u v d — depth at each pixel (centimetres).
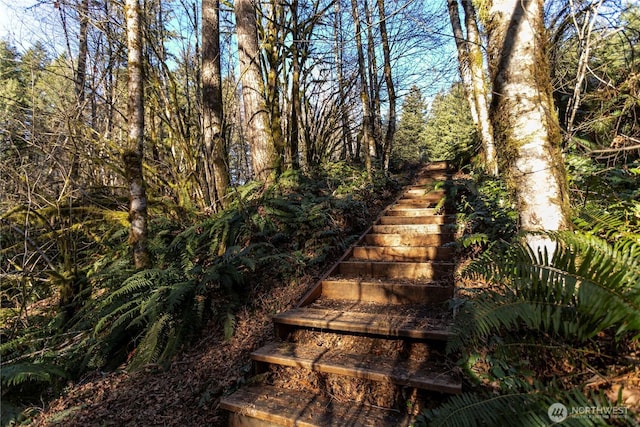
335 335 266
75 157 498
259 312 328
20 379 251
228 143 714
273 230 433
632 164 324
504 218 344
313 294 329
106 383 281
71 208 448
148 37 596
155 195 557
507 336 202
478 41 638
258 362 254
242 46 585
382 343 249
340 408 211
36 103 526
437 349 230
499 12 243
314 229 430
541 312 172
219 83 645
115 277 365
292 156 738
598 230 222
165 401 246
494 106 251
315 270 381
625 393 155
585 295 157
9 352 337
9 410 253
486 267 204
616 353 174
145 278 326
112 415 239
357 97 1002
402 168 1112
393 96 1010
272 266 380
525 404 154
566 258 173
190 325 307
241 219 431
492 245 304
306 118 873
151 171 546
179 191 548
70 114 495
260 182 536
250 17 588
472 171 645
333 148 1031
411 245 424
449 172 796
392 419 197
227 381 252
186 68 754
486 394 183
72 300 403
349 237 441
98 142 514
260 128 579
